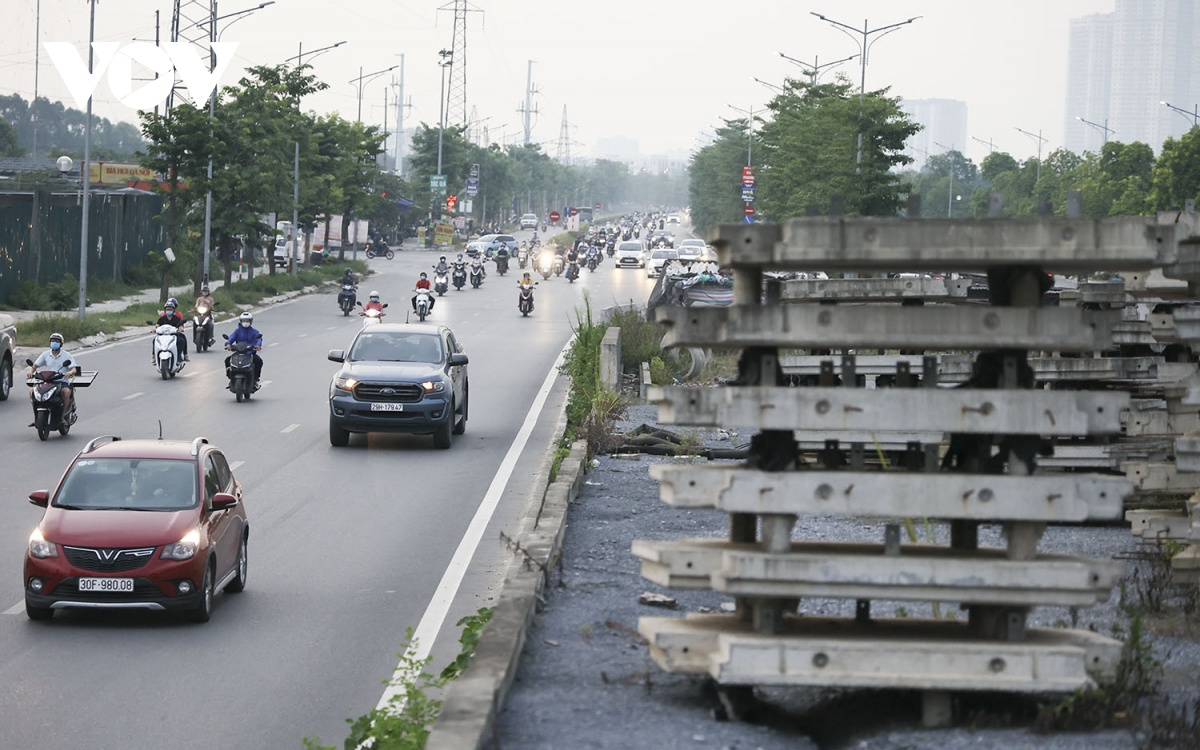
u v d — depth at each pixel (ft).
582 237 568.41
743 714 29.32
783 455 28.99
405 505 66.23
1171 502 50.19
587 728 28.63
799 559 28.17
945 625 30.50
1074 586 28.19
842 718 30.09
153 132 214.69
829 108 252.42
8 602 47.50
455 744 25.58
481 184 642.22
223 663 40.14
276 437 89.51
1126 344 56.18
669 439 80.84
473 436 92.12
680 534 54.19
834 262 28.09
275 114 276.62
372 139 370.53
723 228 28.25
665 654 29.04
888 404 28.32
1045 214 28.86
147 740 33.14
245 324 108.68
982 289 114.93
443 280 258.98
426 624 44.68
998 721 28.89
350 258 387.34
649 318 152.87
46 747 32.50
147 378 123.03
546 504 55.93
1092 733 27.99
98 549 44.21
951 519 30.73
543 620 39.58
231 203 229.25
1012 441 29.04
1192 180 312.91
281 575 51.85
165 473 48.19
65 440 86.69
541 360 146.20
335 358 90.43
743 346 29.17
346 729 34.24
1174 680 32.81
